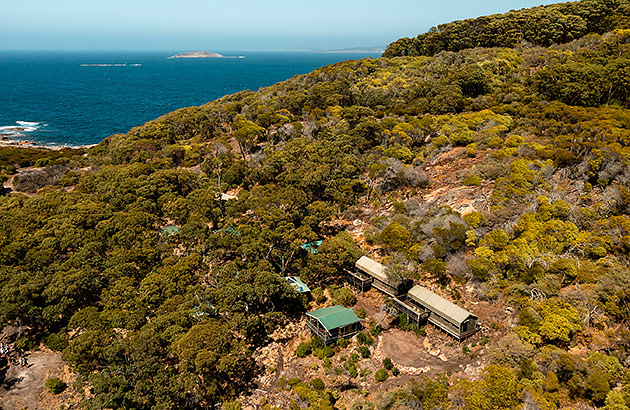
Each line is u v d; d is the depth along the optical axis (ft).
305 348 109.91
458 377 94.73
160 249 139.23
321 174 168.35
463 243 127.24
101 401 90.27
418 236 132.46
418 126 203.00
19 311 113.80
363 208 167.73
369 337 111.24
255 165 202.80
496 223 128.47
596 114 177.37
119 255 131.03
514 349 91.04
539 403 77.46
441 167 177.17
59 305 116.06
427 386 88.53
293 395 96.37
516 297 107.34
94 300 127.85
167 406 88.43
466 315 103.86
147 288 118.93
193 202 163.02
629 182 129.18
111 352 96.58
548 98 213.25
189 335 97.96
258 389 100.42
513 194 135.64
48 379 107.04
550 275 106.42
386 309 119.24
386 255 138.51
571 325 92.02
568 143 152.25
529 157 154.30
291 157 188.65
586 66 212.02
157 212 172.55
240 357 105.81
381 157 182.50
